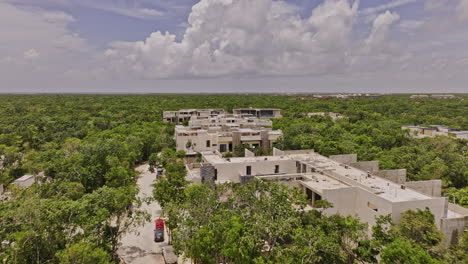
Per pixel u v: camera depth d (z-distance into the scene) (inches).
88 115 4416.8
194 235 946.1
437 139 2549.2
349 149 2252.7
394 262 806.5
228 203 1114.7
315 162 1670.8
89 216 976.3
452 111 5359.3
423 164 1908.2
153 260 1166.3
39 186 1416.1
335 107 6604.3
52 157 1996.8
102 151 1946.4
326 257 861.2
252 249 863.1
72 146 2267.5
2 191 1582.2
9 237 824.3
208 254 899.4
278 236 960.9
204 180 1498.5
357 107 6264.8
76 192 1380.4
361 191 1216.8
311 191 1339.8
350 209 1253.1
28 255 849.5
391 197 1145.4
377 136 2731.3
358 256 914.1
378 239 911.0
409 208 1079.6
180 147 2608.3
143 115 4613.7
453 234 1057.5
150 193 1909.4
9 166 1935.3
